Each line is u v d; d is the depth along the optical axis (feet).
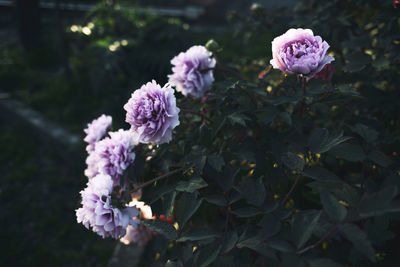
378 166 3.23
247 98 3.49
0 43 21.61
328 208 2.27
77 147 11.24
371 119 3.69
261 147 3.31
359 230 2.14
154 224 2.66
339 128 3.66
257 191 2.75
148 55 11.61
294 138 3.23
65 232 9.06
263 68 4.64
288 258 2.23
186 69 3.84
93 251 8.50
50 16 22.33
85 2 21.98
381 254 2.93
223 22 26.32
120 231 2.96
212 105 3.63
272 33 5.43
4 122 14.58
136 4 14.47
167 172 3.40
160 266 2.64
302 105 3.36
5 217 9.59
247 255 2.92
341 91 3.12
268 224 2.53
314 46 2.86
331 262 2.12
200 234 2.57
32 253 8.50
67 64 15.46
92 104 13.75
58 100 14.40
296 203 3.45
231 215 3.35
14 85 16.48
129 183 3.49
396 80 3.93
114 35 12.98
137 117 3.06
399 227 2.96
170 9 27.50
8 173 11.33
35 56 18.69
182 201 2.78
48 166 11.68
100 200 2.86
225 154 3.30
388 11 3.78
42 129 12.59
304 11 5.41
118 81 12.26
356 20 5.03
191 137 3.71
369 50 4.26
